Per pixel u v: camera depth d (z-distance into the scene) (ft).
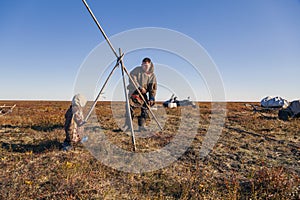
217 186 11.55
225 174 13.16
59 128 25.04
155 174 13.00
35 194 10.38
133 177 12.51
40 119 32.09
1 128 25.58
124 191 10.98
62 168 12.96
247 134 23.80
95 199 10.12
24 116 36.94
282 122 31.48
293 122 31.24
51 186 11.08
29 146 17.71
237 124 29.91
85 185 11.28
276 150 17.98
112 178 12.33
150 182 11.78
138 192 10.85
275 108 49.70
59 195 10.36
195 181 12.00
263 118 35.99
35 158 14.97
